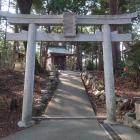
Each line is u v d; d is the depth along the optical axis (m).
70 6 27.41
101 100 16.16
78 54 40.72
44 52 40.00
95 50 41.16
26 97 12.02
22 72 22.16
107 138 9.37
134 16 12.34
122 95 15.67
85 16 12.41
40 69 23.47
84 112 14.25
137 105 11.09
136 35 19.19
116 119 12.39
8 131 10.54
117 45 22.03
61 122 12.09
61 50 49.50
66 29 12.30
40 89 17.88
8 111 13.14
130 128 10.80
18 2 22.61
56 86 19.86
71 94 17.64
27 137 9.57
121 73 20.30
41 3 26.17
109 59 12.36
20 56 33.03
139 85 17.92
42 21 12.41
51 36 12.42
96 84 18.25
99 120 12.52
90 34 12.47
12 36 12.40
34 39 12.39
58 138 9.38
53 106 15.08
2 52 27.48
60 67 47.53
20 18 12.40
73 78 22.98
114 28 19.66
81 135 9.77
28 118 11.84
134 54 18.28
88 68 32.81
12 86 17.72
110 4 22.08
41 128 10.94
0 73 20.78
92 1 29.23
